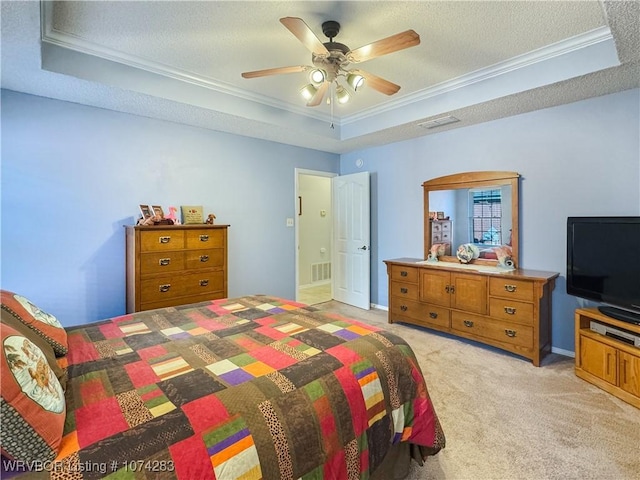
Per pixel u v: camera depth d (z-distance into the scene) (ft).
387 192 15.30
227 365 4.48
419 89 10.93
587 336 8.36
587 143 9.66
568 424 6.62
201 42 7.89
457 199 12.65
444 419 6.84
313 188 22.18
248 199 13.67
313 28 7.27
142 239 9.56
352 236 16.31
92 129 9.94
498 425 6.63
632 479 5.20
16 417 2.72
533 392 7.88
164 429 3.15
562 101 9.80
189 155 11.94
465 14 6.84
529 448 5.96
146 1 6.34
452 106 10.52
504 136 11.39
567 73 8.20
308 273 21.94
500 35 7.68
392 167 15.02
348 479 4.03
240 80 10.09
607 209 9.36
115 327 6.13
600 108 9.41
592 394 7.75
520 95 9.31
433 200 13.38
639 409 7.08
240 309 7.34
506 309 9.97
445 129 12.73
